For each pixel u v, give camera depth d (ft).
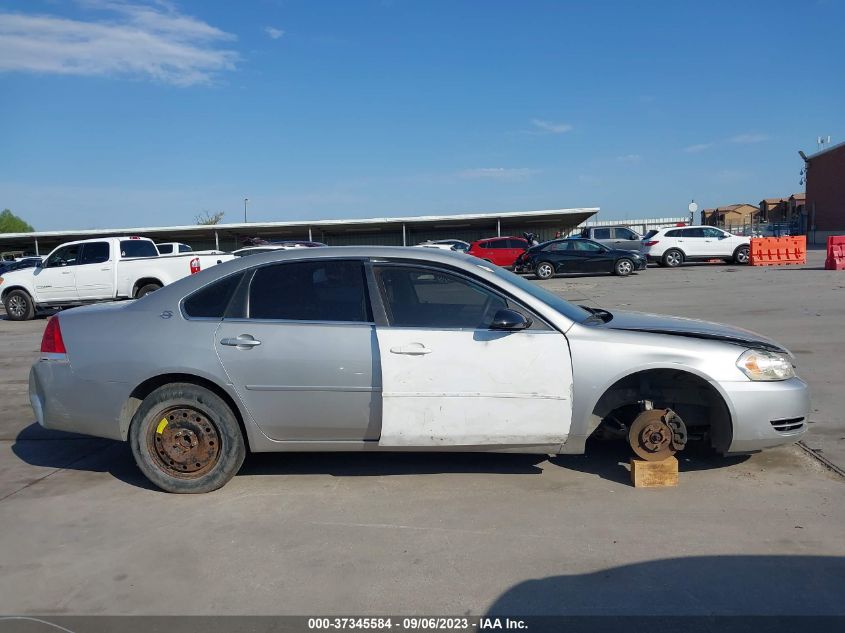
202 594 11.58
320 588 11.68
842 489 15.28
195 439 15.62
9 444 20.15
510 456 17.83
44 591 11.79
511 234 187.32
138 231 165.07
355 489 15.90
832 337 33.73
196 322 15.69
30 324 53.47
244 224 164.14
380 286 15.60
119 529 14.10
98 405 15.85
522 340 15.05
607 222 211.61
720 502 14.75
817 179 157.07
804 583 11.50
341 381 15.20
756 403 15.15
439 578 11.93
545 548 12.89
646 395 15.92
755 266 91.04
